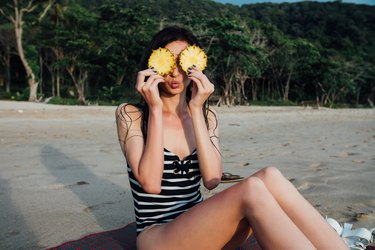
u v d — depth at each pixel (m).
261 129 13.32
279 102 52.47
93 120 15.48
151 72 2.26
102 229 3.39
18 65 53.16
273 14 98.81
